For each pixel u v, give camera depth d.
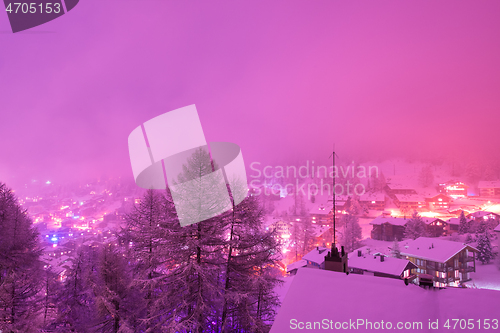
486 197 132.62
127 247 19.23
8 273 16.06
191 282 13.41
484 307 5.75
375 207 130.12
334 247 9.00
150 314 13.95
